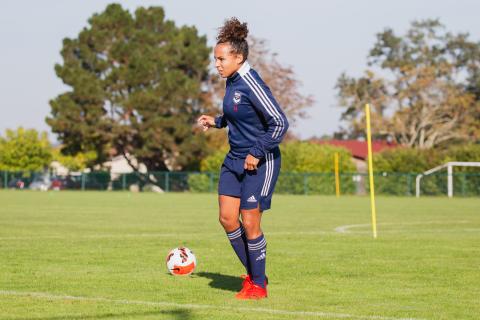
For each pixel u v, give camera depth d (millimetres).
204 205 55125
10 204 54906
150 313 11062
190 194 90062
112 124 110062
